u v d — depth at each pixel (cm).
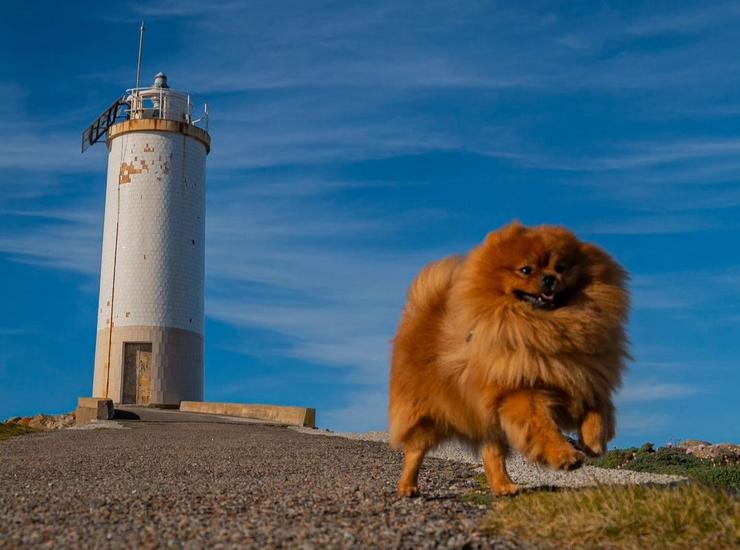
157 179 2884
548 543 369
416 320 502
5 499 536
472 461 853
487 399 446
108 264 2884
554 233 460
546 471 723
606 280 462
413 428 500
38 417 2173
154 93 3069
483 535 383
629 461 920
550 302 443
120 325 2798
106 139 3078
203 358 2969
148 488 605
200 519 433
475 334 449
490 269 453
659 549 352
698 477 687
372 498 512
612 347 454
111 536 388
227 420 1930
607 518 379
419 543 365
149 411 2239
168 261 2852
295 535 380
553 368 435
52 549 363
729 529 362
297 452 985
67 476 709
